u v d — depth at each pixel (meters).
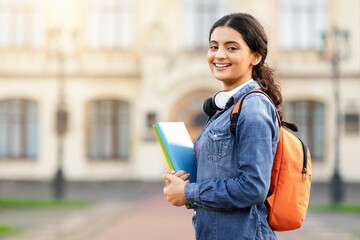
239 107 1.99
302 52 24.86
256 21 2.13
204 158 2.01
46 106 25.70
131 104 25.70
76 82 25.80
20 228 11.05
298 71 24.69
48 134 25.59
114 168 25.47
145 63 24.78
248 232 1.95
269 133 1.92
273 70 2.30
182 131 2.28
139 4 25.80
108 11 26.06
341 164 23.75
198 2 25.27
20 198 19.14
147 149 24.36
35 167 25.58
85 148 25.55
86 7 26.05
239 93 2.09
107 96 25.81
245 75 2.16
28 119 26.16
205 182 1.95
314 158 24.80
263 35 2.13
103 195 20.55
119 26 26.03
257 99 1.98
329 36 19.52
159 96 24.62
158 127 2.17
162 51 24.80
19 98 25.95
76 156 25.42
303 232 10.68
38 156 25.66
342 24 24.59
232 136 1.98
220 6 25.30
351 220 12.91
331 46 24.39
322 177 24.25
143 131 24.52
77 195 20.58
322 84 24.55
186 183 1.99
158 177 24.28
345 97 23.92
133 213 14.19
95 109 26.02
